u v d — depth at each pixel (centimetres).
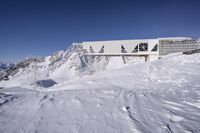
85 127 517
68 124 538
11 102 791
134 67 3238
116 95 928
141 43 8194
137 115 621
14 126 521
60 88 2327
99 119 579
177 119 591
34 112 650
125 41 8512
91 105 731
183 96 970
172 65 2719
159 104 770
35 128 509
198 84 1480
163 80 1900
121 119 581
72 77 10381
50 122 554
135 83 1953
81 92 1022
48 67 13038
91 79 2617
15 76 12569
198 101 824
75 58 12481
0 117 595
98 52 9294
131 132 490
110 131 493
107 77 2592
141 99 853
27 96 930
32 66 14050
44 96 924
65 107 708
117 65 10812
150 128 515
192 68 2331
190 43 6988
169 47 7338
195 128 515
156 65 2917
